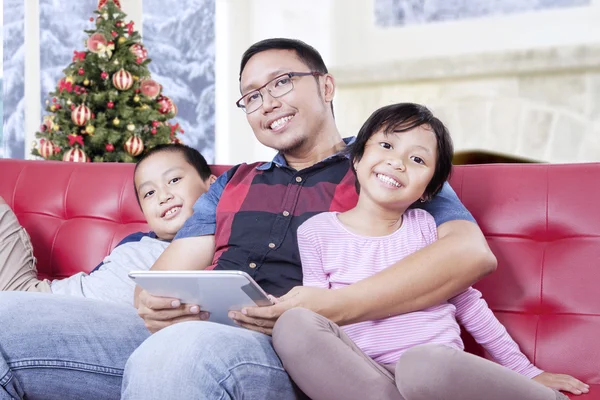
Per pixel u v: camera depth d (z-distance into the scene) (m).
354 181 1.41
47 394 1.18
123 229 1.79
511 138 4.02
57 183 1.88
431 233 1.30
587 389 1.20
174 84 5.07
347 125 4.39
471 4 4.30
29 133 4.99
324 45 4.78
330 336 1.02
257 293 1.05
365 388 0.98
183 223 1.63
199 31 5.01
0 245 1.66
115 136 2.58
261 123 1.50
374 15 4.57
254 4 4.93
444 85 4.13
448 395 0.93
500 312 1.40
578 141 3.89
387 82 4.27
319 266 1.29
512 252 1.42
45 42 5.01
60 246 1.82
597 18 3.97
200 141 5.05
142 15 5.07
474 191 1.48
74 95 2.64
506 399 0.94
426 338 1.18
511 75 3.99
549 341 1.34
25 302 1.21
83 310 1.24
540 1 4.12
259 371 1.01
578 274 1.36
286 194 1.41
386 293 1.16
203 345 0.97
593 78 3.83
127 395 0.95
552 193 1.42
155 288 1.10
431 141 1.30
